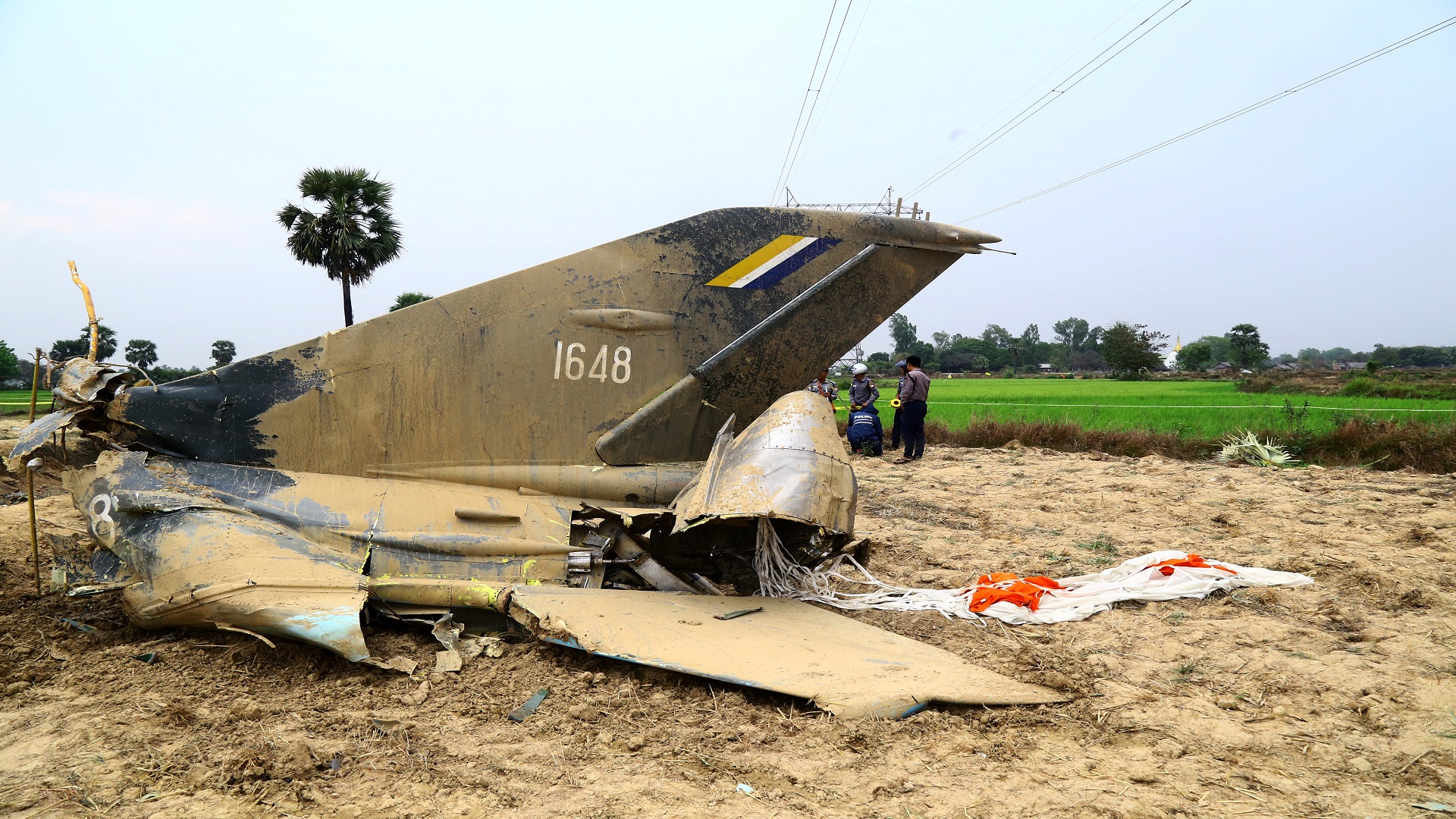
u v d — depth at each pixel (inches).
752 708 138.2
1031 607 195.2
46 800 104.9
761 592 203.5
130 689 142.1
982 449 595.8
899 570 239.6
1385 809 107.5
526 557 182.4
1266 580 213.8
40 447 178.7
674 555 208.7
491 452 194.1
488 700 141.3
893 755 123.0
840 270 213.9
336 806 106.0
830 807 107.7
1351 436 483.2
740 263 209.3
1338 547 250.4
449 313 191.9
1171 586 207.9
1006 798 110.5
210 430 183.5
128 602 161.8
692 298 206.4
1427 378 1510.8
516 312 195.3
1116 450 553.6
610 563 193.0
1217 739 129.3
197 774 112.4
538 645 163.6
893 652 161.3
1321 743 127.3
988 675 152.1
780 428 187.9
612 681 148.0
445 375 191.5
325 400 186.9
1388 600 195.6
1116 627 185.2
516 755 121.6
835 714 132.9
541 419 196.7
